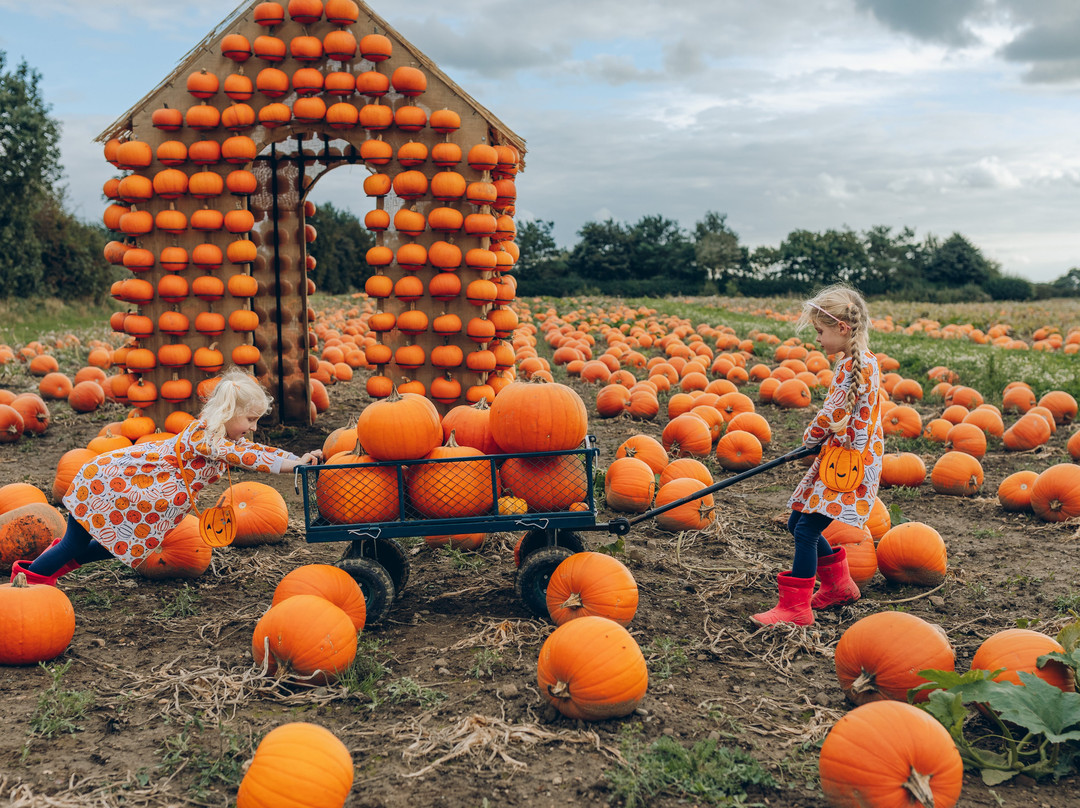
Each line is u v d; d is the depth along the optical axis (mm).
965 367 14414
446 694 3826
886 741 2836
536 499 4707
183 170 8766
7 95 33531
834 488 4211
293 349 10203
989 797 3053
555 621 4453
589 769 3209
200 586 5355
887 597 5230
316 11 8555
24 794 2973
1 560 5355
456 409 5207
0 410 9367
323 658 3879
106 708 3707
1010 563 5824
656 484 7504
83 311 35562
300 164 9953
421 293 8773
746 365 17172
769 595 5266
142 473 4391
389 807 2961
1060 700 3203
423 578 5484
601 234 76688
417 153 8547
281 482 8148
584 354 16797
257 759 2830
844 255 81188
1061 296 76812
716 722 3598
